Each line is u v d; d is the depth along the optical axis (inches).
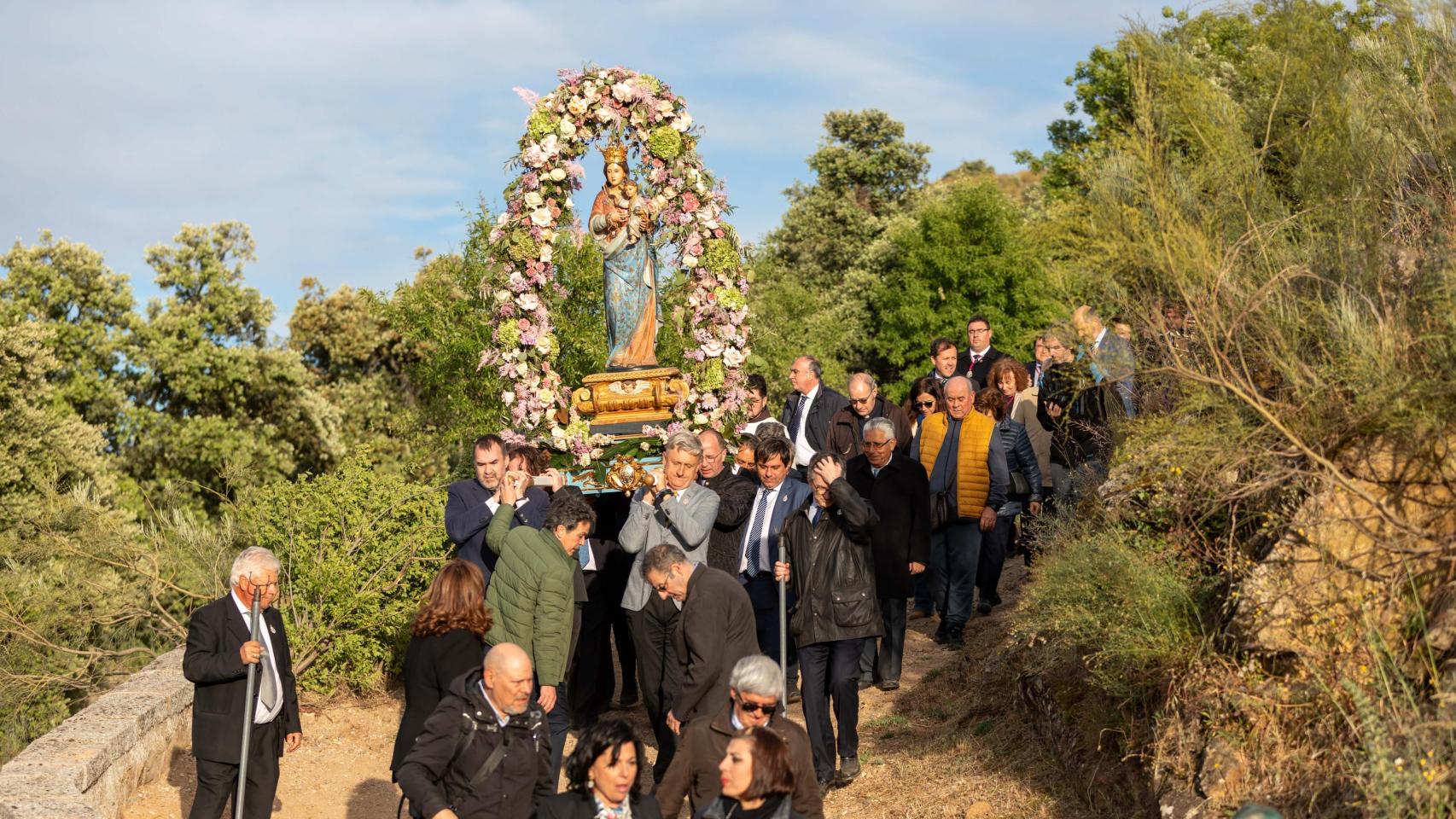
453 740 186.9
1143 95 248.7
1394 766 163.8
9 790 246.7
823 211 1989.4
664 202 382.6
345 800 305.1
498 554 267.6
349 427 1332.4
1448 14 241.0
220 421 1149.7
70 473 884.0
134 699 313.4
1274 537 209.5
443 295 764.0
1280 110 261.4
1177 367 211.0
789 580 283.3
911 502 323.6
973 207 1481.3
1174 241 223.3
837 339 1469.0
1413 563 187.0
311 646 371.6
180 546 500.1
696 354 381.7
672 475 282.2
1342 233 224.8
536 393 378.9
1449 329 192.1
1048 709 267.3
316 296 1530.5
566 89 377.7
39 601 561.0
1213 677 207.0
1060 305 249.1
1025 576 396.8
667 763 271.6
